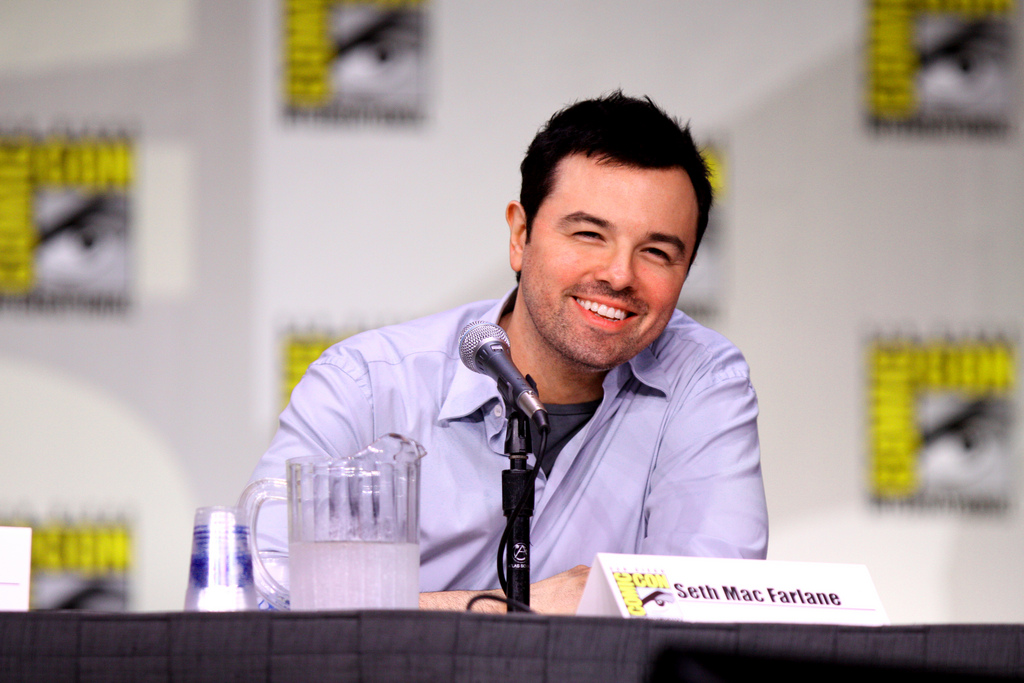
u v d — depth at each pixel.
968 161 8.62
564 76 8.50
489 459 4.50
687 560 2.79
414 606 2.74
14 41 8.19
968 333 8.56
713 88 8.59
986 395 8.54
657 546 4.25
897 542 8.44
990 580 8.43
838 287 8.55
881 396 8.52
